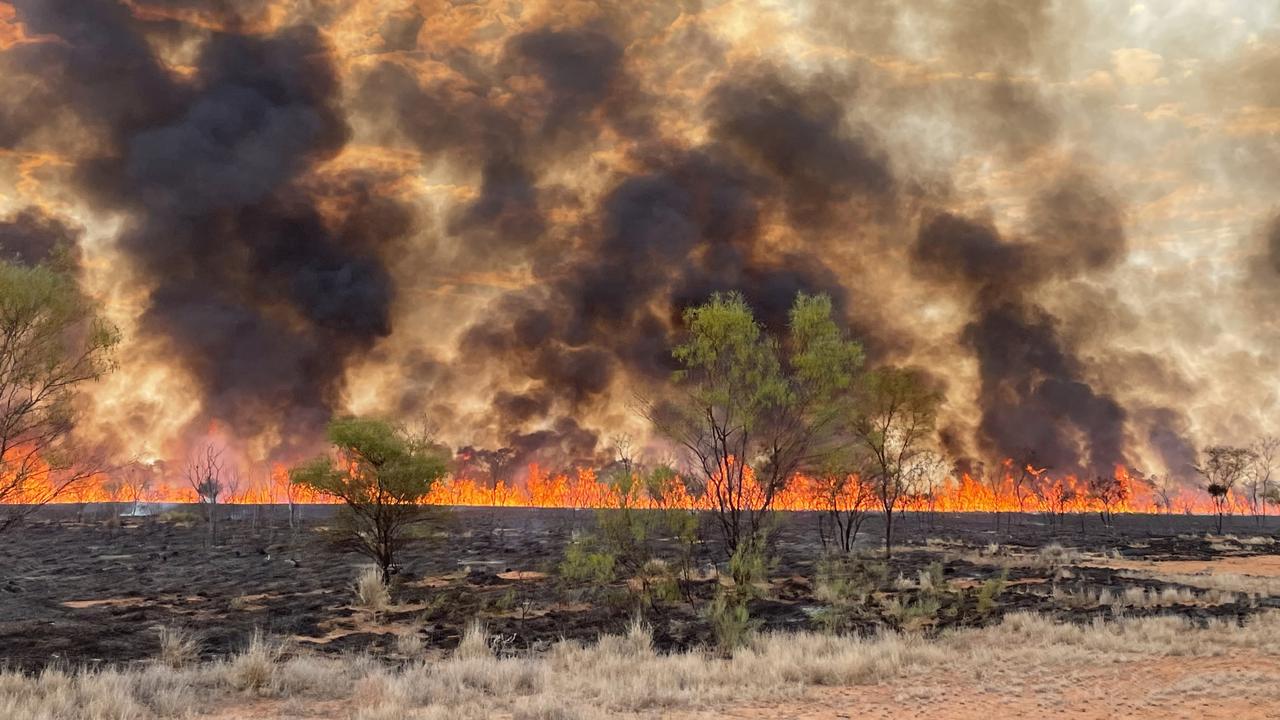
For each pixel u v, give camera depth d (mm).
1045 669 14180
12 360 17266
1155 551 43500
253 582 30812
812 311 25156
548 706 11523
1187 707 11445
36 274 17797
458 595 25828
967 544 44938
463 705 12000
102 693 12148
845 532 39250
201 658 16625
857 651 15258
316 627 20344
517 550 42719
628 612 21953
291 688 13695
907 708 11969
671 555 32562
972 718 11289
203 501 60469
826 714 11648
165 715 11836
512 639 18594
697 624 19922
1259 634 16344
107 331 18312
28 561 38656
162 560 39188
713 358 23703
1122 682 13125
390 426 30109
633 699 12367
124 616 22000
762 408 23875
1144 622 17875
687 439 23922
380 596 24297
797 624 19969
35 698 11516
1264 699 11656
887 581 27641
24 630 19031
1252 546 48375
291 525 54656
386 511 29312
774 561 24391
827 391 24250
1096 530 64125
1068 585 25531
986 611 20516
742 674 14195
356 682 14180
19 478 17219
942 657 15367
